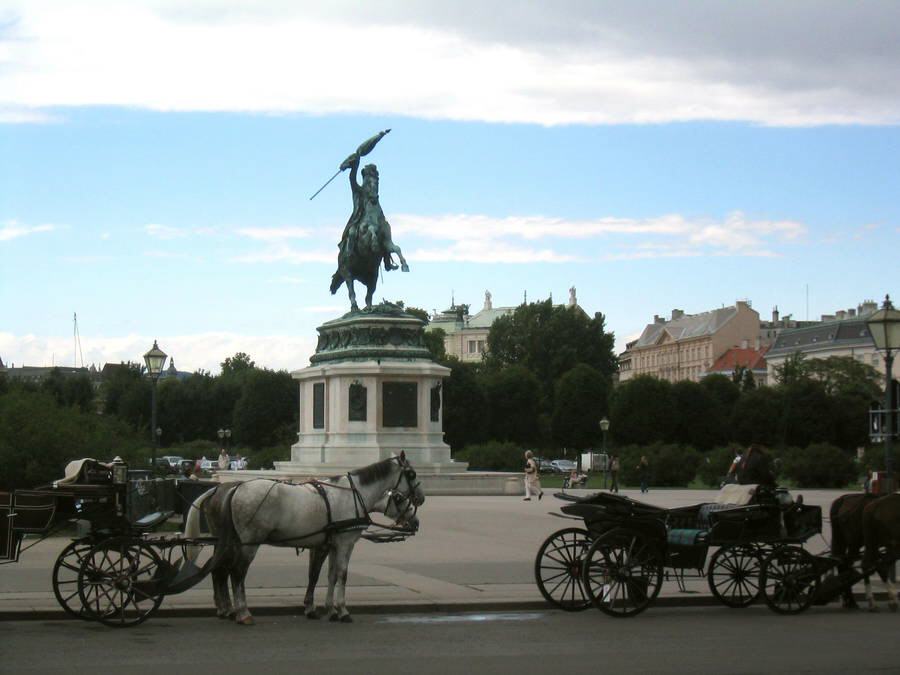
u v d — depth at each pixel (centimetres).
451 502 4681
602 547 1892
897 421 2430
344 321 5472
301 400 5759
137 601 1786
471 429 11694
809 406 10856
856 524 2006
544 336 15888
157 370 3466
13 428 3247
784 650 1585
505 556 2639
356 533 1828
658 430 11425
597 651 1565
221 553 1736
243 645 1584
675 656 1530
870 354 16625
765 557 1973
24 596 1953
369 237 5538
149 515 1816
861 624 1841
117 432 3803
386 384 5247
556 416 12444
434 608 1919
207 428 14400
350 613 1889
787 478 7756
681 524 1995
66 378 14575
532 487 4959
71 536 3067
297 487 1811
